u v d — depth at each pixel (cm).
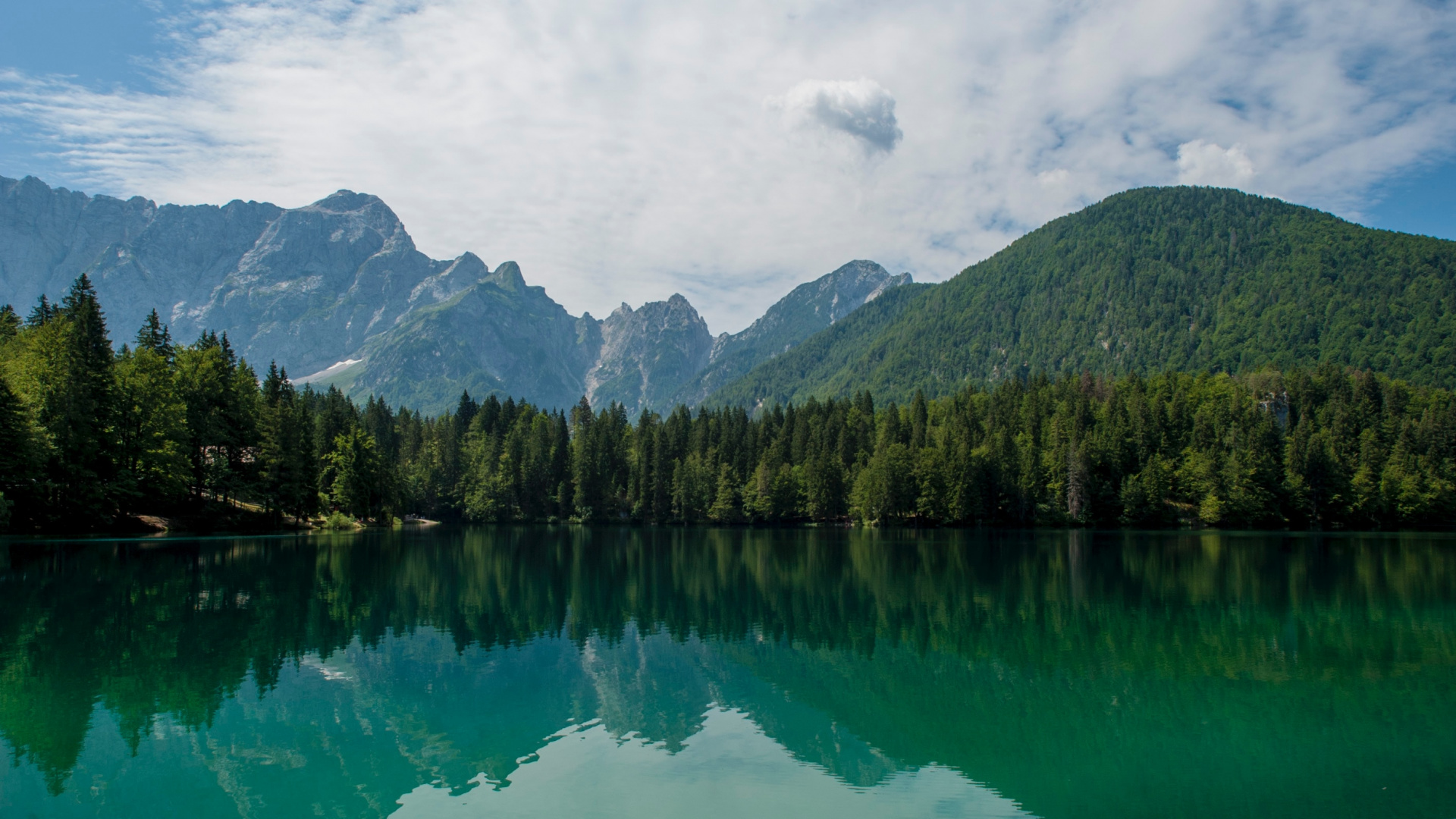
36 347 7431
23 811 1756
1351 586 5453
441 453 15312
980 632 3822
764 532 12462
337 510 11006
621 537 10988
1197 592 5156
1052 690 2844
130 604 4034
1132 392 15675
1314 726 2467
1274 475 12631
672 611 4353
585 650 3350
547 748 2209
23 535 6544
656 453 15175
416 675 2906
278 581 5025
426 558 6950
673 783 1964
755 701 2683
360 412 15812
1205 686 2902
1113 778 2069
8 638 3272
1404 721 2516
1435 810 1881
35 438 6278
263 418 9281
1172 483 13312
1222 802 1933
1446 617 4241
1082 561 7238
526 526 14400
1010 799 1927
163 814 1753
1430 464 12338
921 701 2695
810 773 2070
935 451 13450
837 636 3719
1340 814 1859
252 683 2742
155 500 7638
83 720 2344
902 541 10006
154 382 7738
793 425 16712
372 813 1756
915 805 1878
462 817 1753
